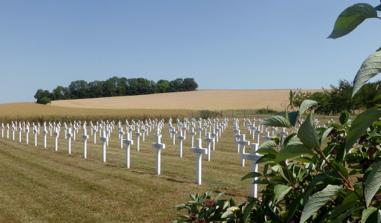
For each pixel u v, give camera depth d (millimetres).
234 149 23750
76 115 72812
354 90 1086
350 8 1239
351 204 1378
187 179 13180
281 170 2025
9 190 12555
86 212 9914
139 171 15000
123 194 11383
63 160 18719
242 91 116500
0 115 72625
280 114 1896
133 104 107188
